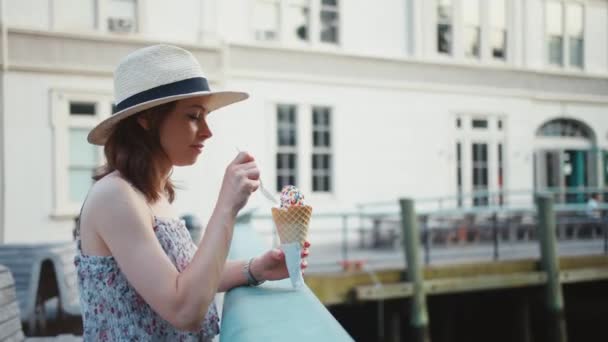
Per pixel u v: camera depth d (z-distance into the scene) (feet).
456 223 40.73
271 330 3.16
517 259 31.24
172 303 3.91
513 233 40.96
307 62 42.19
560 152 52.75
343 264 28.50
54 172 34.24
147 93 4.50
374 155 44.45
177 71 4.58
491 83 48.88
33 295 12.91
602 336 36.27
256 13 41.98
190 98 4.63
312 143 42.96
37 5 34.27
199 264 3.98
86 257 4.37
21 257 13.94
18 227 33.53
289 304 4.01
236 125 39.60
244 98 5.20
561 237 43.37
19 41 33.47
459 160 47.88
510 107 49.67
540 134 52.37
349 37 44.21
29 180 33.81
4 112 33.24
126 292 4.34
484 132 48.88
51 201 34.22
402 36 46.11
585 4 53.47
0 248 13.99
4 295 7.45
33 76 33.88
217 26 38.73
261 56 40.73
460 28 48.26
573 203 52.54
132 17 36.70
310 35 43.21
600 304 36.42
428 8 46.65
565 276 31.14
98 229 4.20
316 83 42.55
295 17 43.11
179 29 37.81
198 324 4.02
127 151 4.47
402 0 46.06
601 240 42.52
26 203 33.73
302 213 4.68
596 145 53.36
